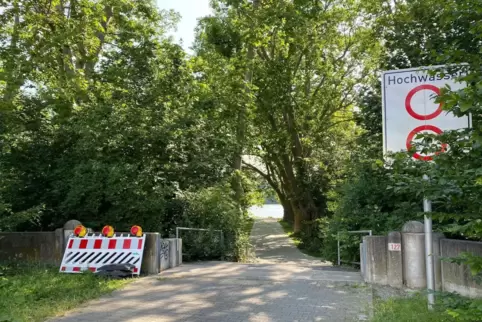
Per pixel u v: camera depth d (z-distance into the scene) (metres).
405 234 8.12
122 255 9.47
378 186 11.64
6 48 14.51
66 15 16.55
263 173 36.81
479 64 3.68
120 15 17.30
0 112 11.88
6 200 11.61
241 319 5.93
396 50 14.48
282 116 28.81
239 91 19.97
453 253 7.18
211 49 23.58
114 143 13.61
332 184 25.33
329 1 25.88
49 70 15.09
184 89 16.50
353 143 25.34
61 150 13.75
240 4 20.41
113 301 6.94
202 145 15.91
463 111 3.16
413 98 5.61
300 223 30.53
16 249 10.85
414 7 13.56
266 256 20.61
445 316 5.04
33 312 6.07
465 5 3.62
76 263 9.49
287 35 22.12
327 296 7.28
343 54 28.56
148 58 16.00
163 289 7.86
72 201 12.05
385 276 8.27
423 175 4.02
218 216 14.25
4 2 14.73
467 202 3.79
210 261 12.93
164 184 13.98
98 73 16.36
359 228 11.75
